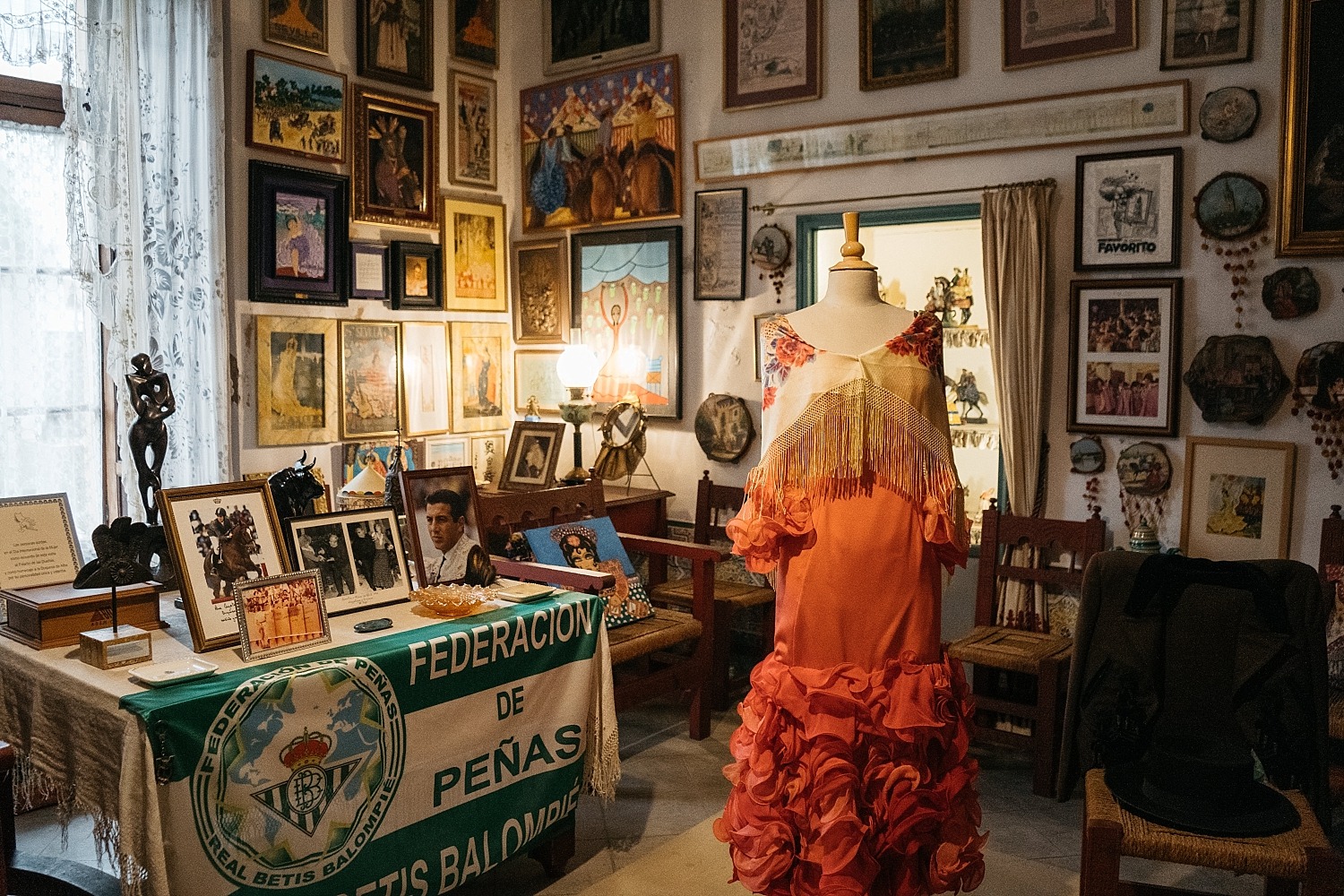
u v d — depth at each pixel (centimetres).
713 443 501
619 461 513
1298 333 367
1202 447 384
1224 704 259
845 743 211
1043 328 407
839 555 219
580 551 402
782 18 469
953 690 226
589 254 540
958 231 485
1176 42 381
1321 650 254
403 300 509
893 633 219
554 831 306
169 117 409
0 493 379
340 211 481
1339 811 351
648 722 445
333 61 479
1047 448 416
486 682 282
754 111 483
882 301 242
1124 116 392
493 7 551
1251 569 257
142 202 404
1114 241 397
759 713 225
